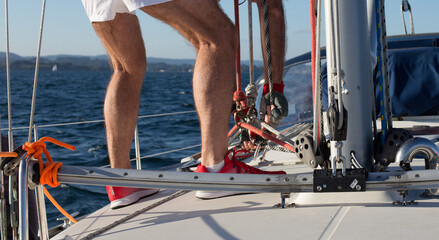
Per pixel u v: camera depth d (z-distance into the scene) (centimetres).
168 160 716
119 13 178
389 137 142
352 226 128
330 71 139
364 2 141
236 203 163
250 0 223
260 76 327
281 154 262
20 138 1055
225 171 166
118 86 187
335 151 141
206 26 161
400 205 140
